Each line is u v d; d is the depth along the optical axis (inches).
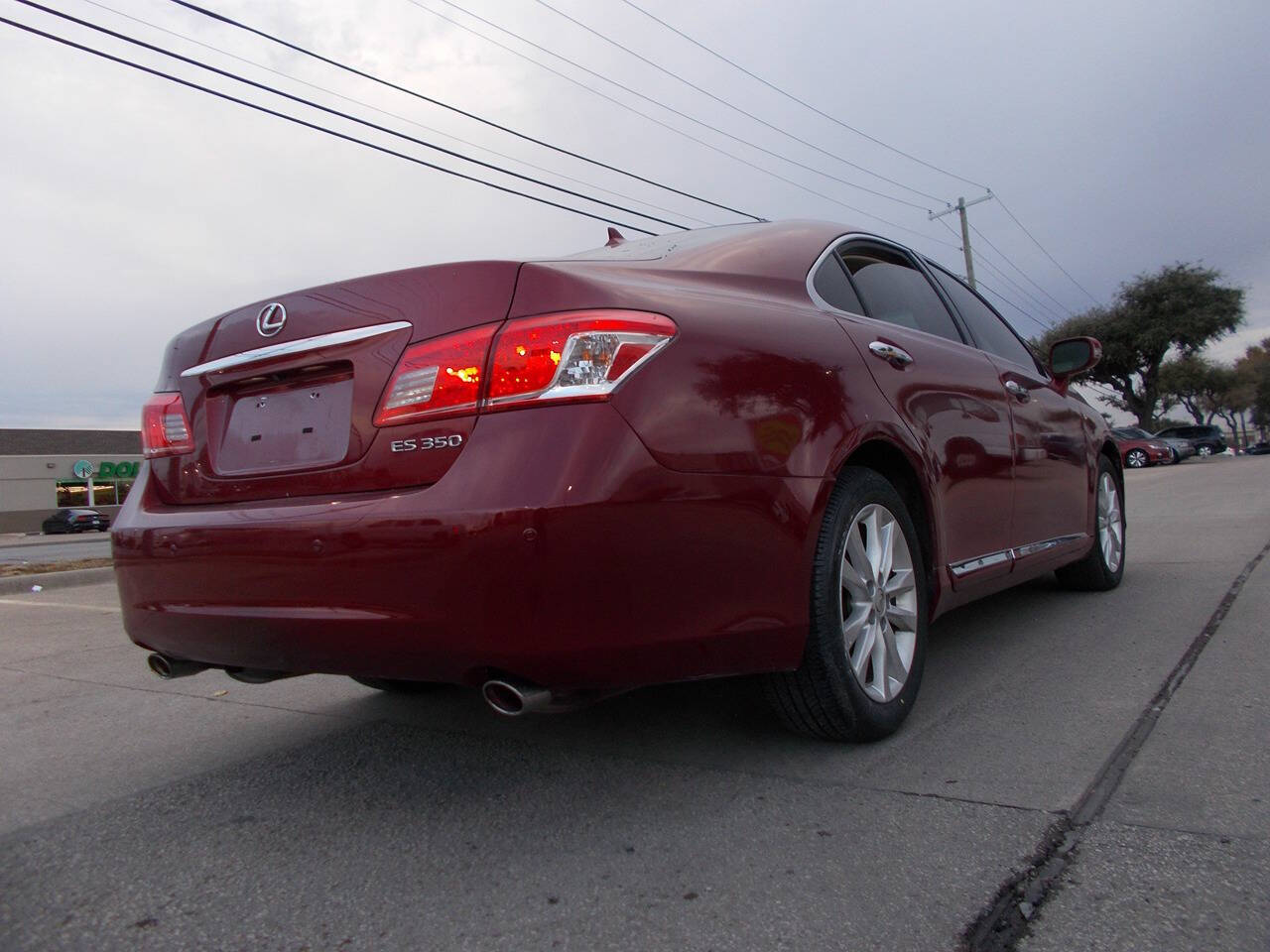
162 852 90.3
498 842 87.5
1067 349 177.2
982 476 131.0
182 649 98.0
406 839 89.7
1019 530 145.0
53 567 458.6
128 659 194.7
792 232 125.2
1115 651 141.5
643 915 72.1
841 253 128.3
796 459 91.9
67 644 220.4
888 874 75.7
